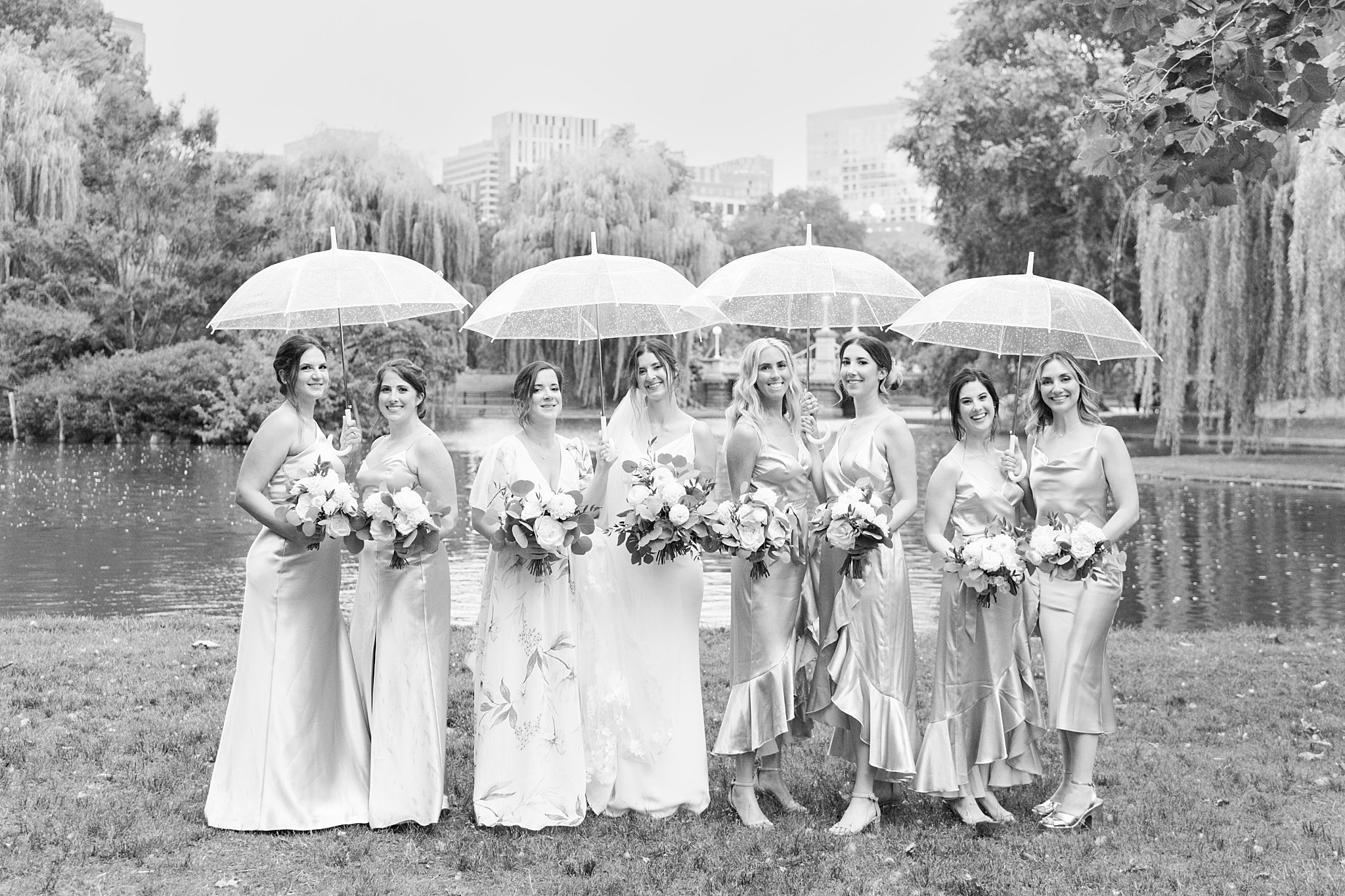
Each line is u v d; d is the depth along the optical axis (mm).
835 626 5293
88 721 6633
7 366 38594
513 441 5375
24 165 40344
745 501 5195
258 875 4551
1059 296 5684
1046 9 32594
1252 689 7816
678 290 5801
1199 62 4871
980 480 5434
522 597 5211
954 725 5270
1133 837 5070
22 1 50656
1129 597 12688
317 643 5180
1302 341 22484
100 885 4422
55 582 13469
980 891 4422
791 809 5477
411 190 41469
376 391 5297
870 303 6375
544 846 4902
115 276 41812
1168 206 5320
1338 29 4734
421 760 5129
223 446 36344
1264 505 20844
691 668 5492
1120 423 41812
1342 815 5395
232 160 44906
